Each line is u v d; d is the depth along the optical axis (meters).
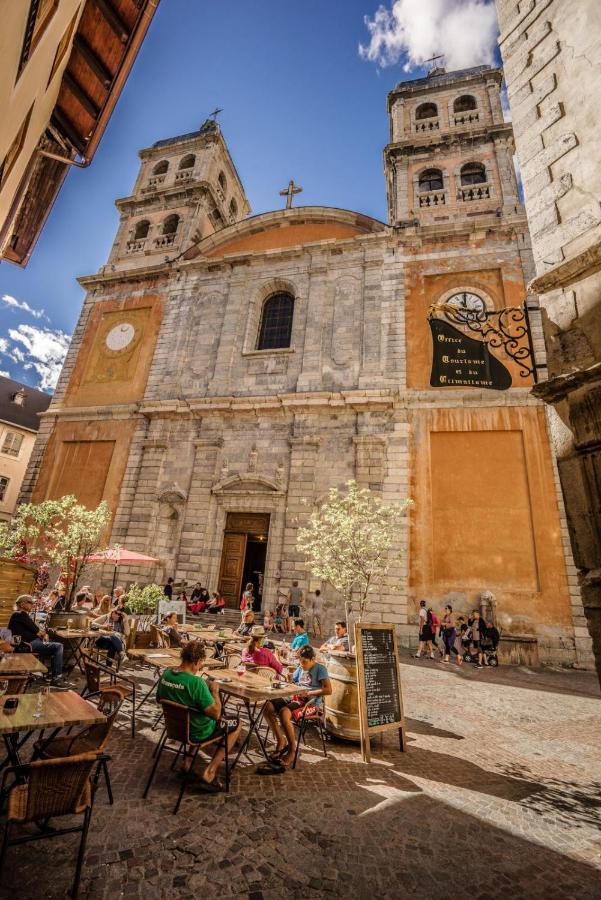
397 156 22.62
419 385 17.03
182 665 4.32
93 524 13.80
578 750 5.80
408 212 21.09
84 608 9.99
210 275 22.22
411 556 14.88
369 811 3.95
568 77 4.62
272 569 16.06
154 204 26.89
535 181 4.69
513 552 14.23
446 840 3.54
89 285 24.20
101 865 2.99
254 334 20.77
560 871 3.21
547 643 13.10
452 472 15.58
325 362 18.59
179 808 3.80
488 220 18.48
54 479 20.09
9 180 4.96
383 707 5.54
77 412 20.98
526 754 5.59
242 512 17.62
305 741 5.77
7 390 34.06
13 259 8.64
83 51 5.88
